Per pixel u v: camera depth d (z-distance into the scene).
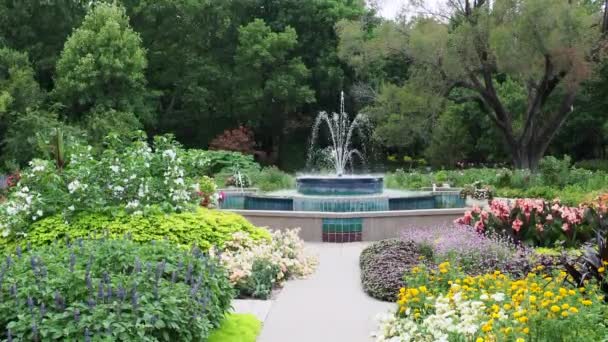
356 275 7.53
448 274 5.82
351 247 9.73
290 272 7.44
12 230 7.25
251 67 30.55
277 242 8.07
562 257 6.39
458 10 24.86
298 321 5.54
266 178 18.44
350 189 13.43
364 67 27.08
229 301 5.13
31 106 23.67
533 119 24.16
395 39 24.02
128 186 7.83
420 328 4.34
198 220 7.57
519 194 15.58
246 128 30.84
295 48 32.34
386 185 19.03
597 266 5.20
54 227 7.23
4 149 23.05
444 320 4.23
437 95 24.06
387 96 24.41
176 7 30.25
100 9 26.42
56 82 25.73
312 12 31.77
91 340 3.57
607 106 30.25
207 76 30.59
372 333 4.71
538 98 23.44
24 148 22.16
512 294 4.94
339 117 33.59
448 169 29.66
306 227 10.38
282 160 34.22
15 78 23.80
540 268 6.37
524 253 7.44
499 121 24.84
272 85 29.83
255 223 10.58
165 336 3.90
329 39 32.31
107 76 25.23
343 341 4.97
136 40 26.47
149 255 4.93
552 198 14.70
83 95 25.31
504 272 6.55
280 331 5.23
